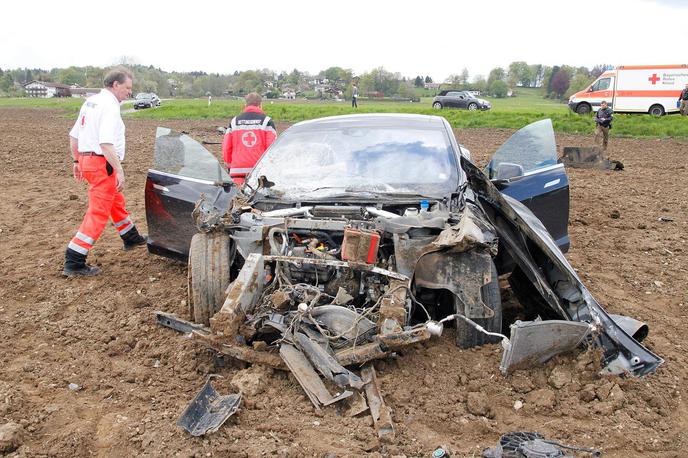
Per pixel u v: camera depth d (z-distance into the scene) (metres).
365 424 3.68
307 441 3.54
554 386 4.02
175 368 4.40
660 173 14.00
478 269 4.25
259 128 7.61
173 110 40.12
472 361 4.27
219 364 4.41
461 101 46.06
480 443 3.57
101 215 6.45
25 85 126.12
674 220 9.18
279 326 4.14
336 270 4.45
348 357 3.99
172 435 3.58
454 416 3.81
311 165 5.54
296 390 4.03
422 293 4.65
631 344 4.03
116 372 4.37
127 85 6.40
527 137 6.48
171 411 3.85
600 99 34.62
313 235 4.67
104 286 6.16
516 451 3.26
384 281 4.36
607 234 8.35
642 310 5.66
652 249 7.61
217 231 4.72
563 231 6.02
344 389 3.88
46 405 3.93
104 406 3.96
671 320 5.46
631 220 9.16
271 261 4.52
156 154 6.21
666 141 22.02
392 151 5.58
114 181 6.46
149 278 6.38
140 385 4.23
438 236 4.29
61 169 14.06
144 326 5.06
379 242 4.32
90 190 6.42
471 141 21.38
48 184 12.09
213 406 3.74
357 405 3.82
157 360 4.57
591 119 28.67
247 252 4.54
